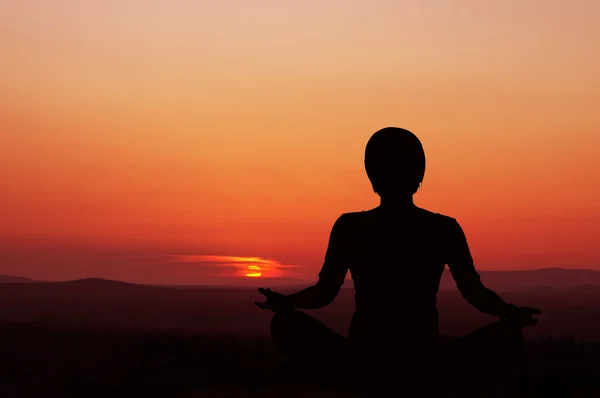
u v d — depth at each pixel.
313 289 5.76
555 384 18.69
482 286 5.78
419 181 5.90
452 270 5.84
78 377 20.67
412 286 5.68
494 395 16.81
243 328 82.38
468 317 95.94
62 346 32.72
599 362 24.86
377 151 5.84
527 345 31.62
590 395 18.20
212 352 26.64
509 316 5.68
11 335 41.31
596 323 92.75
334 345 5.64
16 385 20.88
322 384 5.74
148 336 30.75
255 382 20.70
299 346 5.66
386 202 5.88
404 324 5.63
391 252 5.71
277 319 5.71
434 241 5.75
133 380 21.39
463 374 5.57
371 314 5.67
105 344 33.66
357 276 5.75
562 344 33.34
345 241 5.80
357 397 5.66
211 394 19.08
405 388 5.59
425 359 5.59
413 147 5.85
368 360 5.59
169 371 22.91
